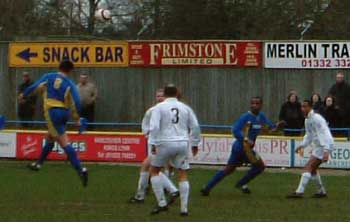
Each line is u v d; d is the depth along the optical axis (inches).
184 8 4360.2
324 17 4446.4
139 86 3427.7
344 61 3216.0
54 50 3459.6
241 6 4325.8
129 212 1568.7
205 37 4333.2
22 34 4633.4
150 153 1567.4
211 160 2588.6
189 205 1676.9
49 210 1590.8
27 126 2994.6
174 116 1481.3
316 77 3253.0
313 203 1733.5
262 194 1883.6
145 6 4635.8
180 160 1501.0
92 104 2982.3
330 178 2272.4
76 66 3454.7
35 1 4845.0
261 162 1855.3
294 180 2197.3
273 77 3294.8
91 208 1624.0
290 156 2539.4
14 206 1641.2
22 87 2952.8
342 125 2679.6
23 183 2032.5
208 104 3368.6
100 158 2674.7
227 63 3336.6
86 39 3767.2
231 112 3348.9
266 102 3304.6
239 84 3334.2
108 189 1932.8
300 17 4409.5
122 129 3248.0
